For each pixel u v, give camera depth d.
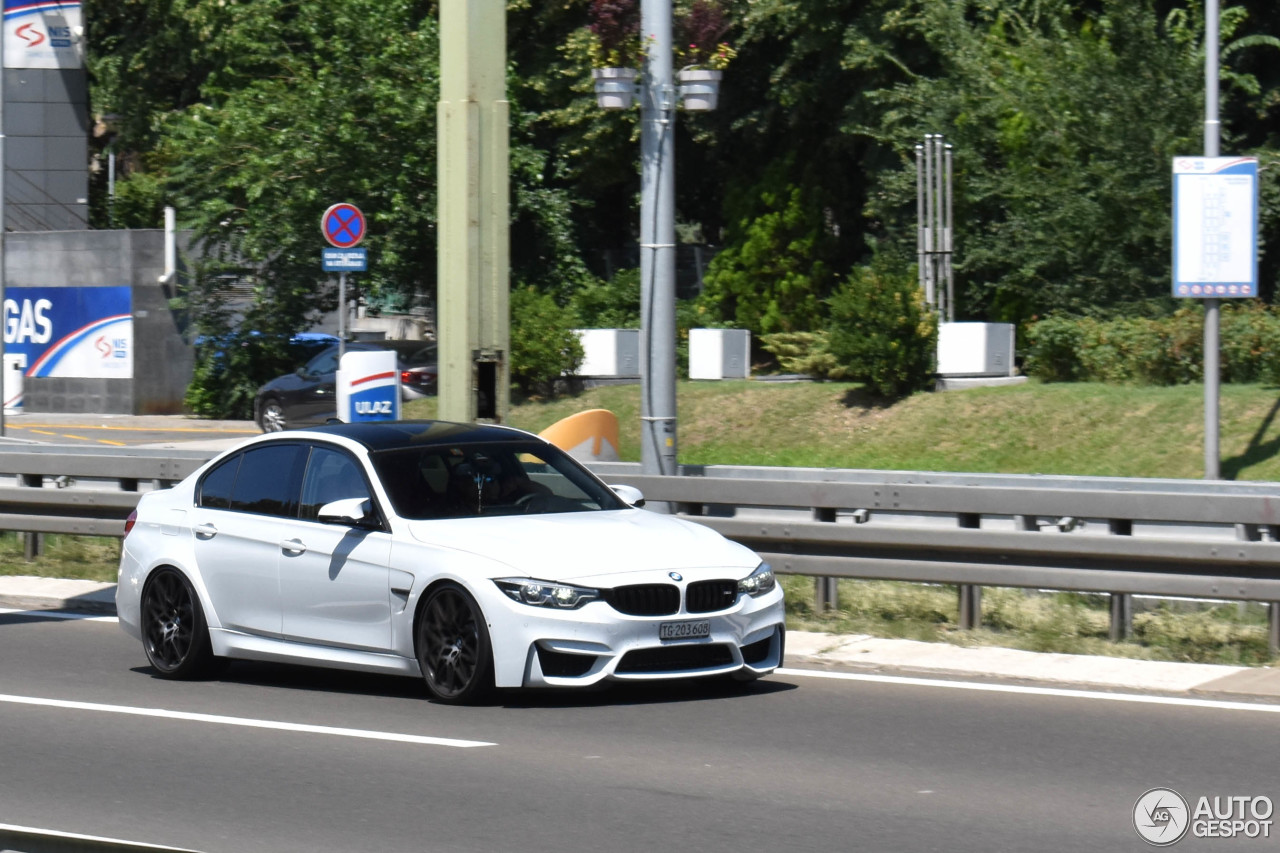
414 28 91.88
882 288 69.38
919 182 76.88
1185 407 60.06
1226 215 51.94
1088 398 63.03
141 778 19.77
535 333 79.19
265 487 26.61
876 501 30.28
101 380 95.88
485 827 17.31
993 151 79.12
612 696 24.47
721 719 22.81
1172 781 19.14
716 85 39.75
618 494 26.52
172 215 93.56
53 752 21.25
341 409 38.66
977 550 28.94
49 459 39.66
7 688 26.02
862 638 28.80
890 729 22.14
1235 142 79.50
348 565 24.67
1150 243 72.19
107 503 38.25
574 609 22.52
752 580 24.00
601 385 80.56
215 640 26.36
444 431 26.72
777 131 94.62
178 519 27.38
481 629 22.97
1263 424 57.44
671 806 18.14
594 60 39.81
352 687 25.86
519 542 23.44
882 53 83.19
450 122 36.31
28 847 14.06
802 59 89.94
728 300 93.50
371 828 17.31
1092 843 16.58
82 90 108.25
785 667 26.94
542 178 94.69
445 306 36.59
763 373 85.31
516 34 95.31
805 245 89.19
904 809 17.94
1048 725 22.33
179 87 127.25
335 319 100.69
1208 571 27.34
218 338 91.88
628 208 106.25
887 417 67.44
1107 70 71.94
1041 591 31.84
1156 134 70.44
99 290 95.56
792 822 17.42
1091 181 72.69
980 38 80.38
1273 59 82.25
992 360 70.62
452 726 22.47
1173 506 27.86
